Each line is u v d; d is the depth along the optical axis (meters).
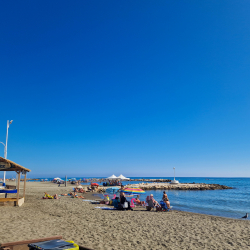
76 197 22.64
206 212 17.61
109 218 11.47
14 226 8.42
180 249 6.77
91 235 7.84
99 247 6.50
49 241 3.72
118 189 20.73
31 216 10.91
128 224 10.12
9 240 6.53
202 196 32.62
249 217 15.26
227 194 37.06
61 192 29.16
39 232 7.69
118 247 6.64
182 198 29.12
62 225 9.20
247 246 7.22
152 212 14.82
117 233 8.36
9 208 13.23
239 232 9.29
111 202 17.69
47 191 30.20
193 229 9.62
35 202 17.12
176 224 10.60
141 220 11.25
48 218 10.64
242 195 35.69
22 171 15.31
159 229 9.35
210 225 10.69
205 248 6.93
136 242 7.29
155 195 33.16
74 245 3.59
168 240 7.70
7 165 14.39
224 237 8.36
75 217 11.34
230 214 16.97
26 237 6.94
